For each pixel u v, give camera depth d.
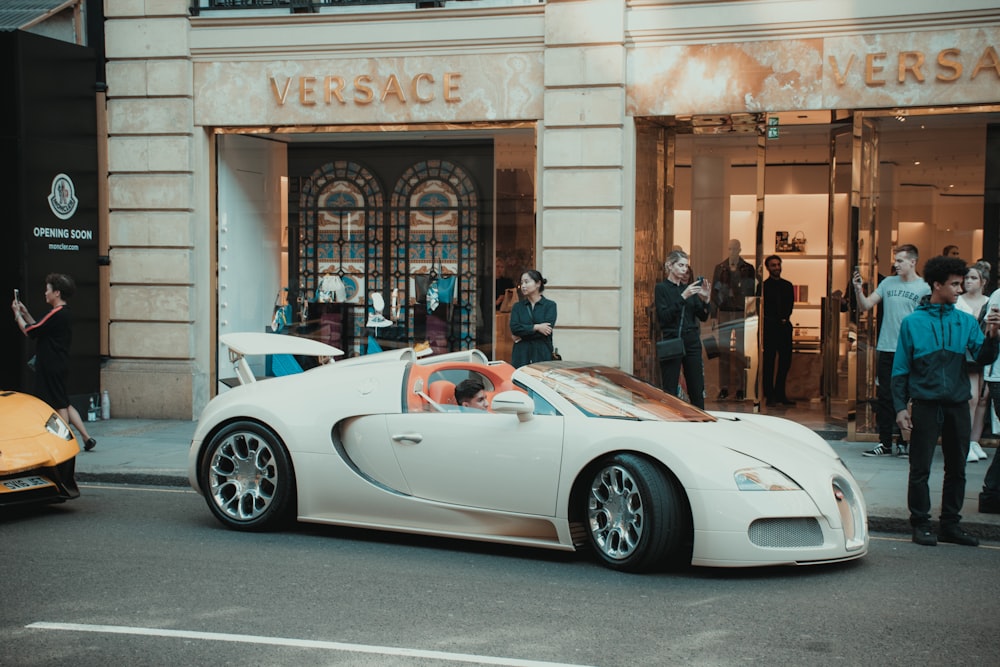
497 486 6.20
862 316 10.48
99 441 10.43
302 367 12.23
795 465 5.93
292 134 12.09
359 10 11.49
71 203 11.67
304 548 6.45
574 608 5.18
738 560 5.62
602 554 5.97
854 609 5.21
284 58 11.80
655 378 11.45
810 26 10.27
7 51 10.91
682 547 5.93
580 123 10.85
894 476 8.65
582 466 5.95
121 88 12.03
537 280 9.21
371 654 4.45
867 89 10.17
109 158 12.12
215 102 11.95
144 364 12.09
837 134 10.76
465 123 11.41
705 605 5.25
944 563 6.24
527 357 9.27
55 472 7.24
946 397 6.70
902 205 10.66
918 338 6.75
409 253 12.09
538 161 11.20
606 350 10.89
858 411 10.54
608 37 10.73
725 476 5.70
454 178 11.84
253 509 6.86
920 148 10.59
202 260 12.18
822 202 12.85
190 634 4.70
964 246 10.54
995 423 9.98
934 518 7.14
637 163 10.98
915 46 10.01
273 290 12.52
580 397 6.33
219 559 6.13
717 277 11.44
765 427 6.88
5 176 10.99
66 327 9.52
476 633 4.75
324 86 11.68
